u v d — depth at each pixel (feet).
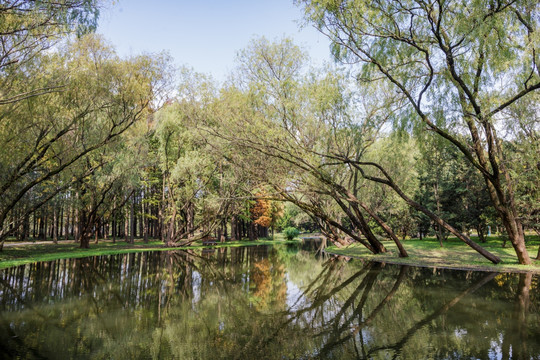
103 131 62.85
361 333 22.47
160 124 99.91
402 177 84.02
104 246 106.83
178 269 55.77
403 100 56.03
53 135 59.62
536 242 90.43
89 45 52.80
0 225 59.21
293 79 55.36
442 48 42.52
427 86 45.83
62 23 30.37
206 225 121.39
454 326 23.49
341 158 56.75
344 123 56.13
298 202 71.05
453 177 91.30
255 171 64.64
